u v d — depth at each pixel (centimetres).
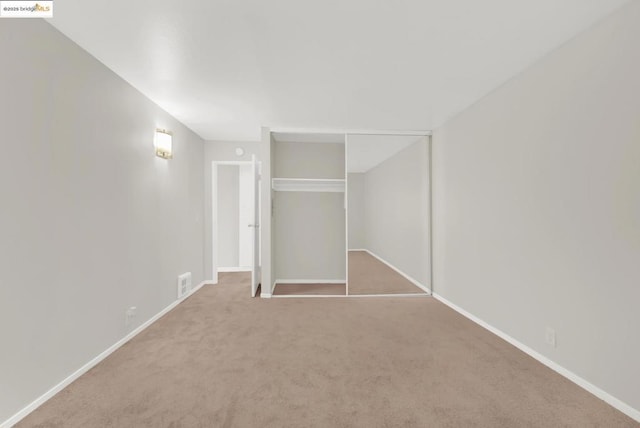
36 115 183
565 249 213
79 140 216
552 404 184
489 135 298
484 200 307
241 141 490
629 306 173
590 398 190
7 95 166
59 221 199
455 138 363
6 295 165
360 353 252
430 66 245
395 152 478
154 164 323
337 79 267
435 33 200
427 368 227
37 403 181
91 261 229
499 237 284
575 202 205
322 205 493
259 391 198
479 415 175
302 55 227
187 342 273
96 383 207
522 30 197
